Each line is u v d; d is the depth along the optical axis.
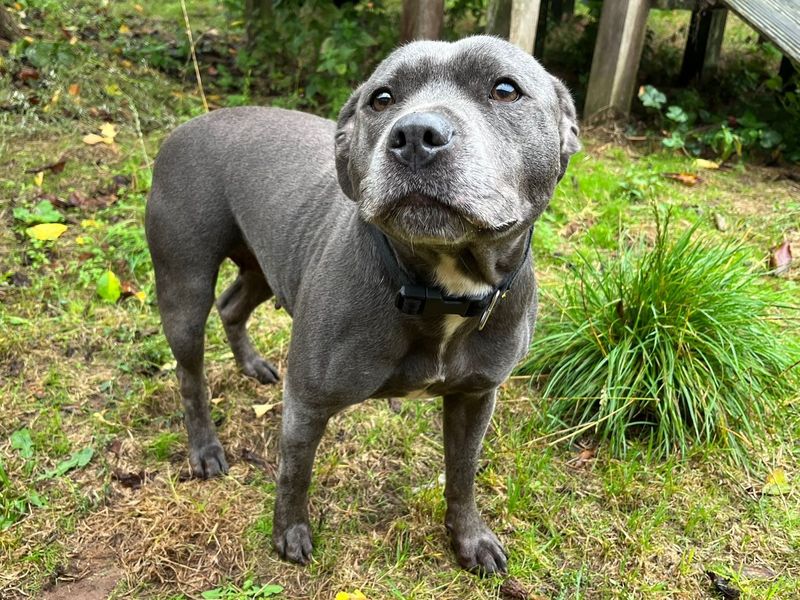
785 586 0.55
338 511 0.61
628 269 0.76
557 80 0.48
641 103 1.34
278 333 0.82
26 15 1.44
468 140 0.39
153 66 1.38
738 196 1.08
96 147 1.12
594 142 1.21
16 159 1.07
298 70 1.33
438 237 0.39
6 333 0.77
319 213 0.55
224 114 0.64
